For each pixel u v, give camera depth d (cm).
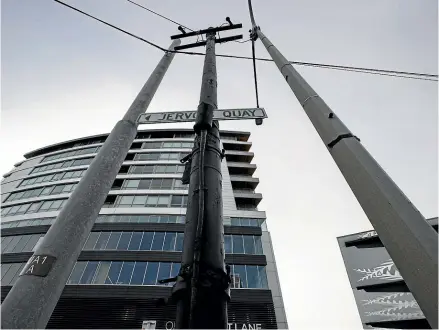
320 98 343
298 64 491
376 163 241
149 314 1928
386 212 205
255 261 2331
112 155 318
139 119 389
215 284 169
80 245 241
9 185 3706
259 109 378
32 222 2773
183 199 2947
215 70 441
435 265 165
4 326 176
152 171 3416
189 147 3966
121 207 2828
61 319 1878
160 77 514
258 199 3597
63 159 3953
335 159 276
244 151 4616
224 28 715
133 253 2294
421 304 167
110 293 2002
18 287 199
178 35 734
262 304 2031
